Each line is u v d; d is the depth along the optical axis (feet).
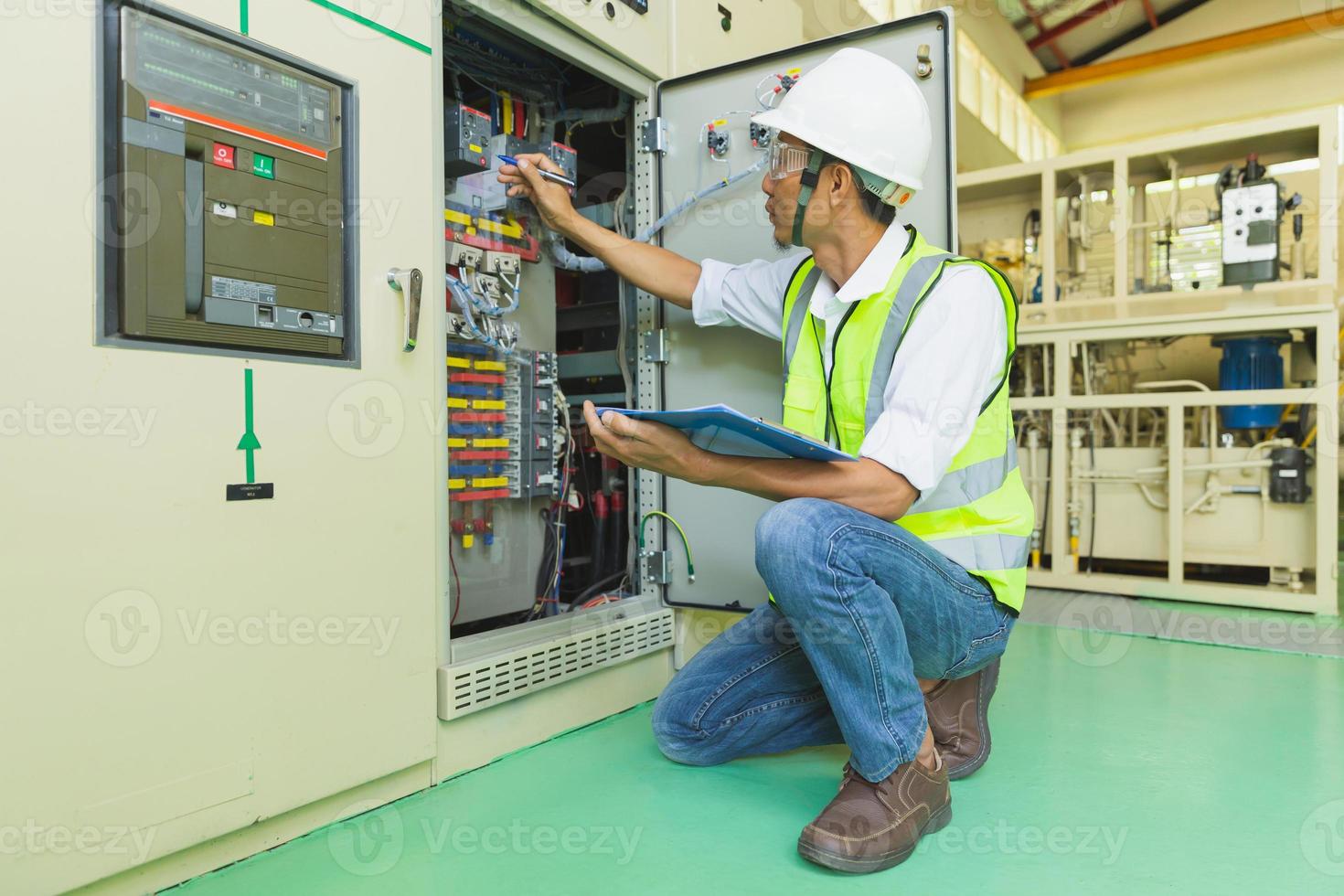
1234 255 10.39
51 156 3.06
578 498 6.74
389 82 4.35
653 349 6.36
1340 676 7.08
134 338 3.32
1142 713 6.03
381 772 4.28
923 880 3.61
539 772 4.85
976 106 21.36
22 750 2.98
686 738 4.83
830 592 3.66
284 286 3.86
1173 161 11.20
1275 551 10.02
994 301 4.23
